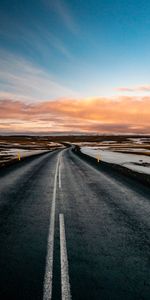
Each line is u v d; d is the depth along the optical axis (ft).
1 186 37.99
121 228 19.42
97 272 12.49
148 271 12.66
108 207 26.17
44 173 54.80
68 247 15.55
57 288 11.05
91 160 98.48
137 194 33.53
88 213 23.70
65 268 12.84
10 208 24.98
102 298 10.38
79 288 11.08
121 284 11.44
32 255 14.35
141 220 21.67
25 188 36.47
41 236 17.39
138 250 15.19
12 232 18.10
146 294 10.69
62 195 31.94
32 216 22.34
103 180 45.78
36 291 10.80
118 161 103.76
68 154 143.84
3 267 12.89
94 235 17.75
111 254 14.58
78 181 44.04
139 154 164.66
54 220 21.25
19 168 65.21
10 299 10.20
